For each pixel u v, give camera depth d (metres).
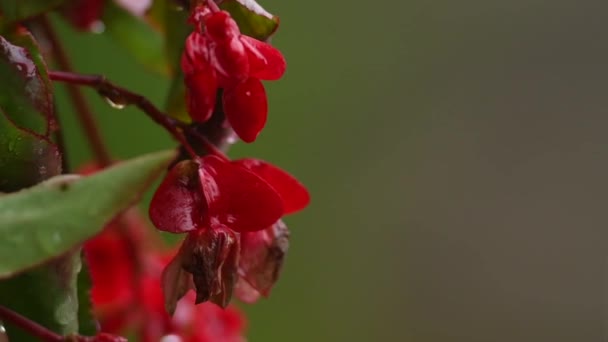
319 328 1.13
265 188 0.46
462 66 1.25
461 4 1.24
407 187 1.21
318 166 1.12
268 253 0.47
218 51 0.45
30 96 0.45
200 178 0.46
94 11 0.55
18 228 0.42
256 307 1.07
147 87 0.89
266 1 1.07
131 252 0.54
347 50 1.13
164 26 0.51
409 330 1.22
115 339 0.45
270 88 1.07
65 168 0.48
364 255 1.17
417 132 1.21
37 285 0.45
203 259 0.45
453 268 1.25
